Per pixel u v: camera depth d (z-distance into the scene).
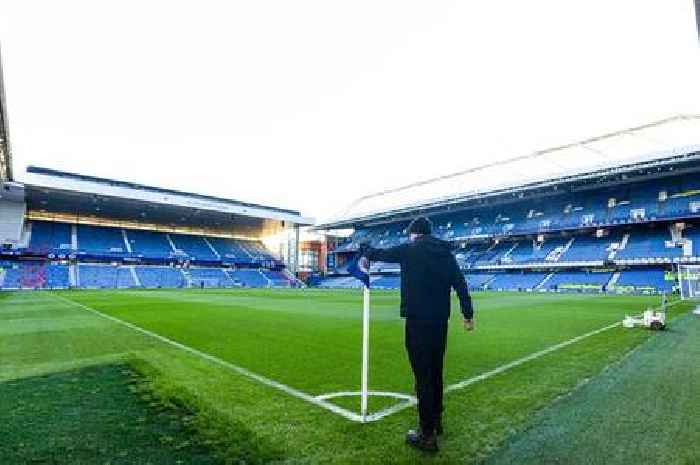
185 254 60.22
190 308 18.20
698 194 40.41
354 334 10.15
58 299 24.67
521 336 9.45
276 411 4.20
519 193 50.66
